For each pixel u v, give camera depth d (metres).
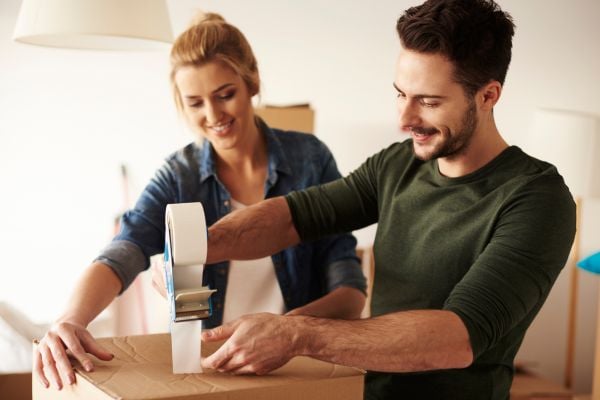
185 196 1.65
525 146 3.74
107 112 3.27
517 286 1.10
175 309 1.05
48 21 1.81
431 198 1.32
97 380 1.05
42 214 3.24
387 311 1.36
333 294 1.58
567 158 3.22
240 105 1.58
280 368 1.11
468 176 1.27
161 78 3.31
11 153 3.18
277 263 1.65
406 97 1.18
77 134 3.25
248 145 1.66
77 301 1.33
